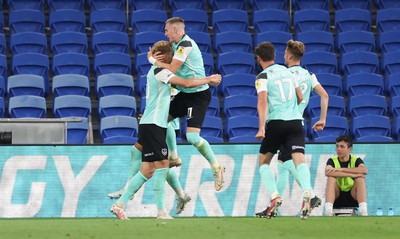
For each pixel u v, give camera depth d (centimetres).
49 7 6094
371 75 5662
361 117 5275
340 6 6406
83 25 5925
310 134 5238
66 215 3831
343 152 3762
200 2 6238
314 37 5966
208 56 5631
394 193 4006
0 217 3794
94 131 5309
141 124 3131
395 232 2517
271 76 3014
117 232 2461
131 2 6169
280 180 3569
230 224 2888
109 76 5350
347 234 2416
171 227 2703
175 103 3294
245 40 5903
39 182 3831
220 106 5531
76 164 3856
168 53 3120
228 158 3919
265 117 2975
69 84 5291
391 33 6062
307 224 2892
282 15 6141
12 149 3828
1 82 5291
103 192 3850
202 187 3894
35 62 5500
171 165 3434
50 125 3988
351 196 3806
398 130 5278
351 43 6012
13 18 5856
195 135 3266
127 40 5791
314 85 3334
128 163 3866
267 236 2312
